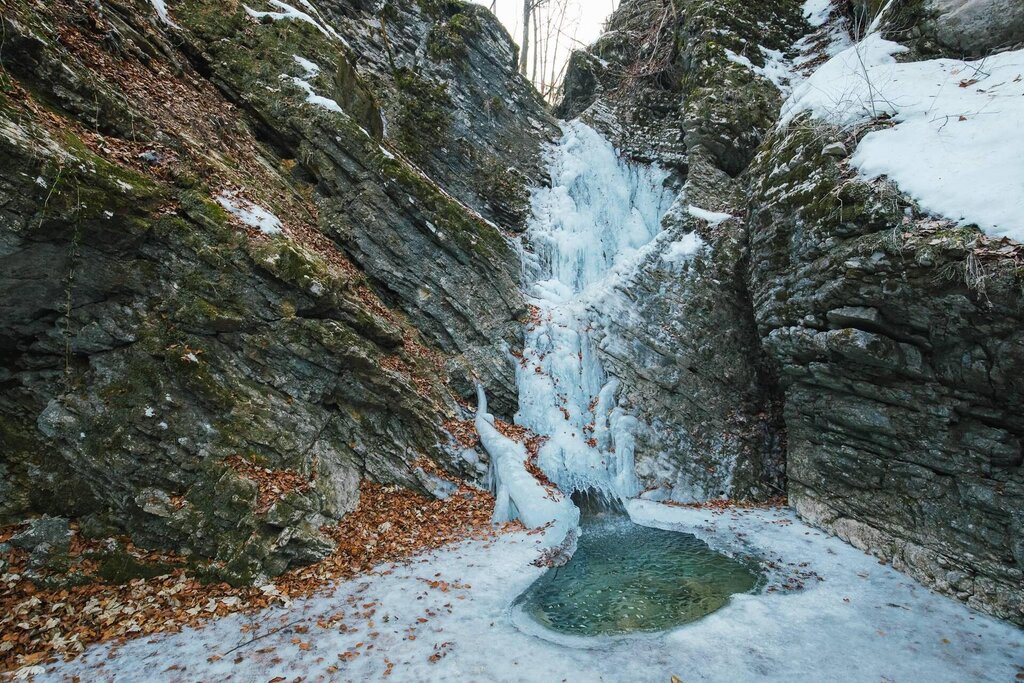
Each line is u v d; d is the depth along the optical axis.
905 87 8.64
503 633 6.09
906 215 7.32
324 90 11.67
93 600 6.13
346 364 8.99
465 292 11.91
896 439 7.92
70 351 7.21
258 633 5.88
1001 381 6.44
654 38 17.89
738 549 8.38
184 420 7.47
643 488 10.76
